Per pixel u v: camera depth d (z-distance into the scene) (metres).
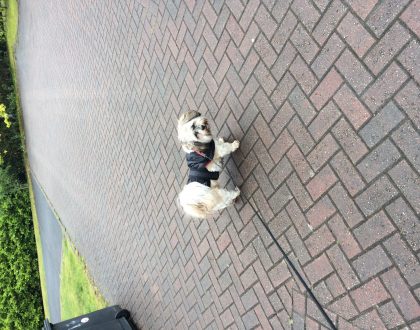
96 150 3.71
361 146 1.44
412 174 1.30
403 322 1.33
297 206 1.68
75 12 3.96
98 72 3.53
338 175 1.52
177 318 2.53
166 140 2.59
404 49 1.31
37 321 5.68
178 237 2.54
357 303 1.46
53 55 4.79
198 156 1.72
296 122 1.66
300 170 1.66
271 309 1.83
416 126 1.29
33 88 5.85
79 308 4.23
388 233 1.37
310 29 1.58
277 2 1.71
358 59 1.43
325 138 1.56
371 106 1.40
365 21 1.41
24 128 6.64
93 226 3.94
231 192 1.87
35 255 6.11
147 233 2.91
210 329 2.22
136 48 2.83
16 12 6.27
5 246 5.93
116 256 3.45
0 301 5.67
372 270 1.42
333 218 1.54
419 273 1.29
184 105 2.35
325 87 1.54
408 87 1.30
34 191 6.25
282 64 1.70
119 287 3.40
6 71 7.02
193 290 2.38
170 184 2.60
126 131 3.09
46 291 5.53
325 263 1.58
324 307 1.58
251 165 1.89
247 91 1.88
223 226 2.12
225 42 1.99
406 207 1.32
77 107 4.12
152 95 2.68
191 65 2.25
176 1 2.34
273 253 1.81
